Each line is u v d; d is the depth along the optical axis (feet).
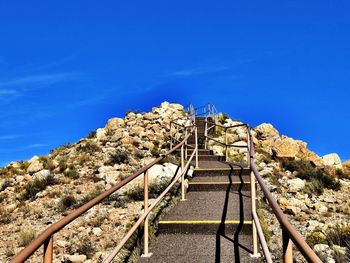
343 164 58.49
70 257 29.73
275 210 10.47
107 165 57.21
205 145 61.93
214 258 18.94
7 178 59.11
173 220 23.06
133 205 41.32
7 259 33.32
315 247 29.50
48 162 61.46
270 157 59.52
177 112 92.32
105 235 34.83
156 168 48.01
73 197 45.32
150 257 19.44
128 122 81.46
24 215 43.50
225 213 24.62
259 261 18.38
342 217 38.58
